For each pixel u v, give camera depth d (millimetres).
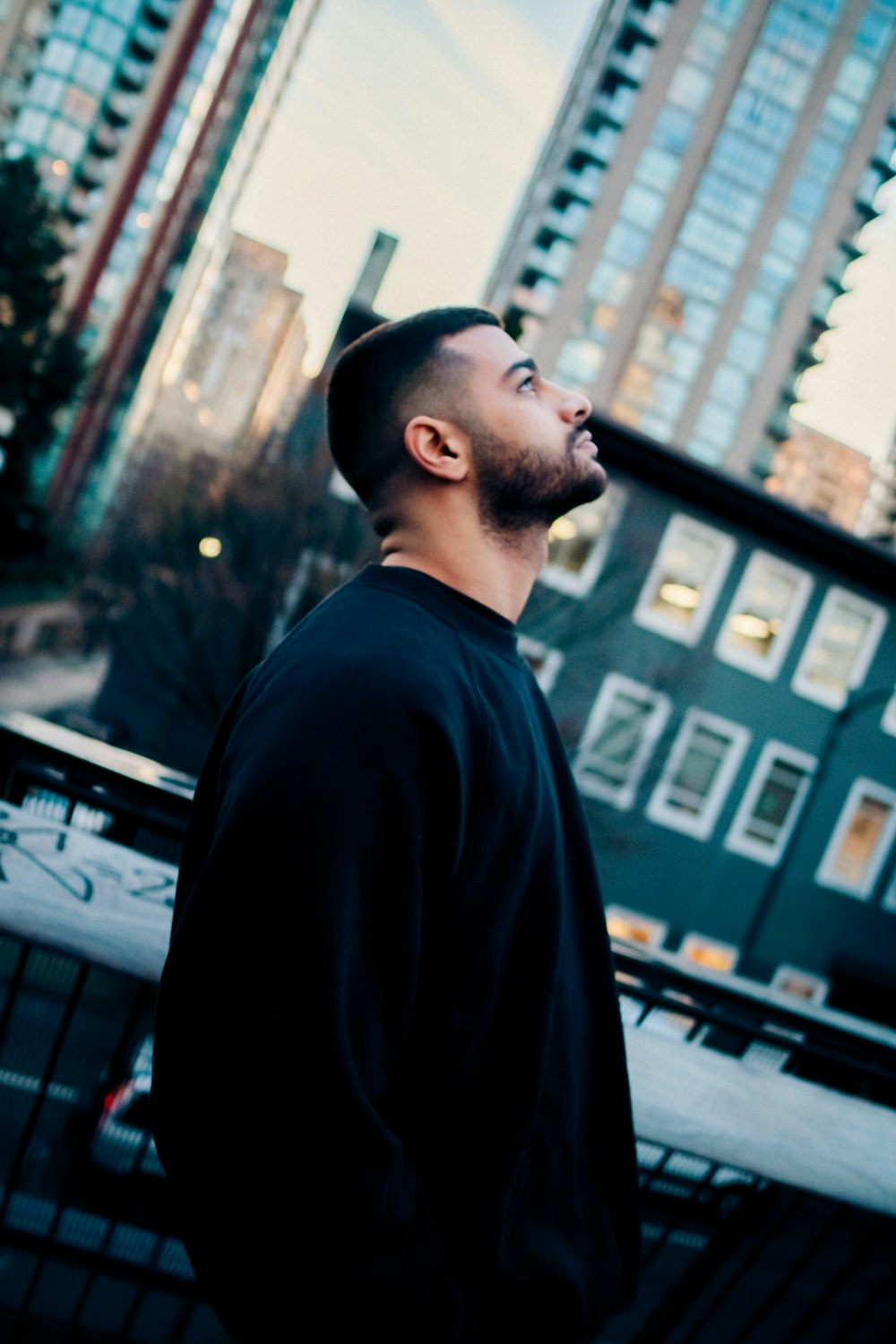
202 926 675
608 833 15727
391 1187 675
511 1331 839
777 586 16625
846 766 17062
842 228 51938
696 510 15992
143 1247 2275
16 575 27281
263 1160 656
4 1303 2254
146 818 1585
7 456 26703
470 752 763
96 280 52250
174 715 13727
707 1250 2080
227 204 72688
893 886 17375
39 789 1588
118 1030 5414
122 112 50312
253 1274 668
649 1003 1761
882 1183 1719
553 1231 899
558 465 922
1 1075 5137
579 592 15445
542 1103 899
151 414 69125
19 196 24484
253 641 11711
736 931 16766
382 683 700
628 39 50469
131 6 48000
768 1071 1699
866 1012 17000
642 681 15742
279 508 11461
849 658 17078
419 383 935
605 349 50406
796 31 50219
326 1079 644
